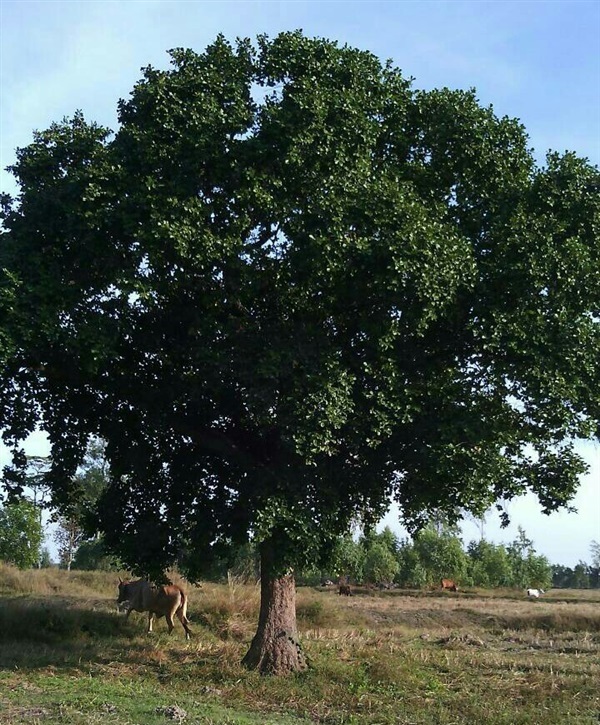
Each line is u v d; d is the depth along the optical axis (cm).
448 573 5438
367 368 1111
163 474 1432
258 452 1357
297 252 1093
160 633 1912
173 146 1138
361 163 1127
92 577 3094
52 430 1410
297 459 1221
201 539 1361
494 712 1115
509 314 1110
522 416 1192
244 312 1209
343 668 1384
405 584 5384
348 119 1145
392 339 1103
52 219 1169
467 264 1099
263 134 1141
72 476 1477
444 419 1134
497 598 4350
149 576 1408
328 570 1362
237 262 1114
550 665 1539
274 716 1104
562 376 1109
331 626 2344
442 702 1183
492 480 1119
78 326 1107
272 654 1384
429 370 1189
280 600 1418
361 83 1220
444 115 1227
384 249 1032
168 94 1162
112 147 1185
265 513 1135
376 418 1095
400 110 1238
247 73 1212
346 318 1168
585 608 3338
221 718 1020
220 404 1313
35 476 1875
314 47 1211
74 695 1103
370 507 1407
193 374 1263
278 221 1122
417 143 1258
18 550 3816
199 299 1211
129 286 1094
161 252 1088
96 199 1123
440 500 1173
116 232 1127
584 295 1143
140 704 1068
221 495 1381
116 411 1405
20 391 1312
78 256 1164
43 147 1231
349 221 1066
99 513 1458
